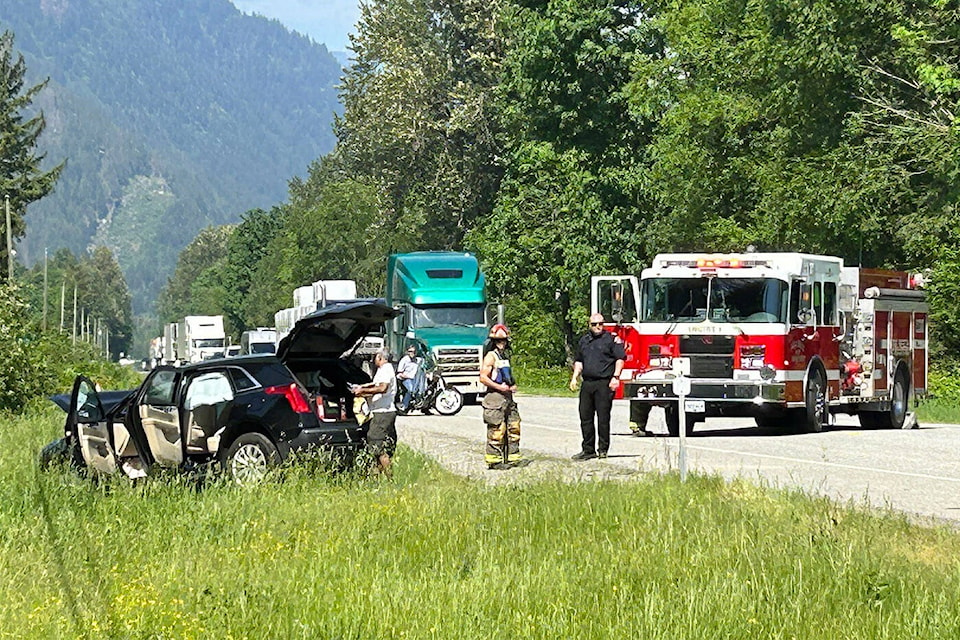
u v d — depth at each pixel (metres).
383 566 13.79
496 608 11.47
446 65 94.06
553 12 74.94
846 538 14.66
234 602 11.42
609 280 33.28
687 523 16.03
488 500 18.30
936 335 54.78
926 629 10.75
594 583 12.49
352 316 21.47
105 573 13.12
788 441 31.38
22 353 41.28
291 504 18.06
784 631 10.66
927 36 49.66
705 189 65.12
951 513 18.67
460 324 51.88
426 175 98.56
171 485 19.75
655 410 47.81
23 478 20.12
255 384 21.11
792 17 55.59
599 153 77.31
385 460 22.05
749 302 32.66
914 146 51.88
